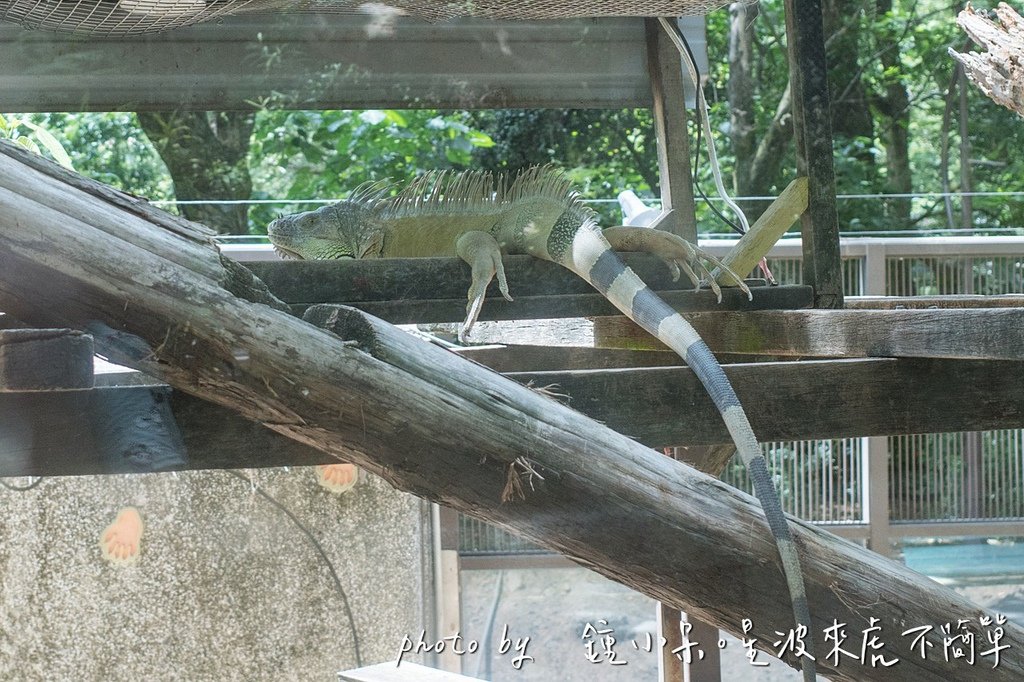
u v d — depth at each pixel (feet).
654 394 9.74
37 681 15.19
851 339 10.59
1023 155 33.73
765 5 31.40
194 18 11.43
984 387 10.31
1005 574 21.38
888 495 21.07
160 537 15.62
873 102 35.01
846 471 21.08
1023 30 16.80
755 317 11.95
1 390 6.98
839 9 34.04
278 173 17.95
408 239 13.58
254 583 16.01
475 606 20.13
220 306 6.85
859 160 35.09
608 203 19.94
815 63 12.34
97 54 13.28
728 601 7.43
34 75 13.19
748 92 32.27
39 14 11.02
